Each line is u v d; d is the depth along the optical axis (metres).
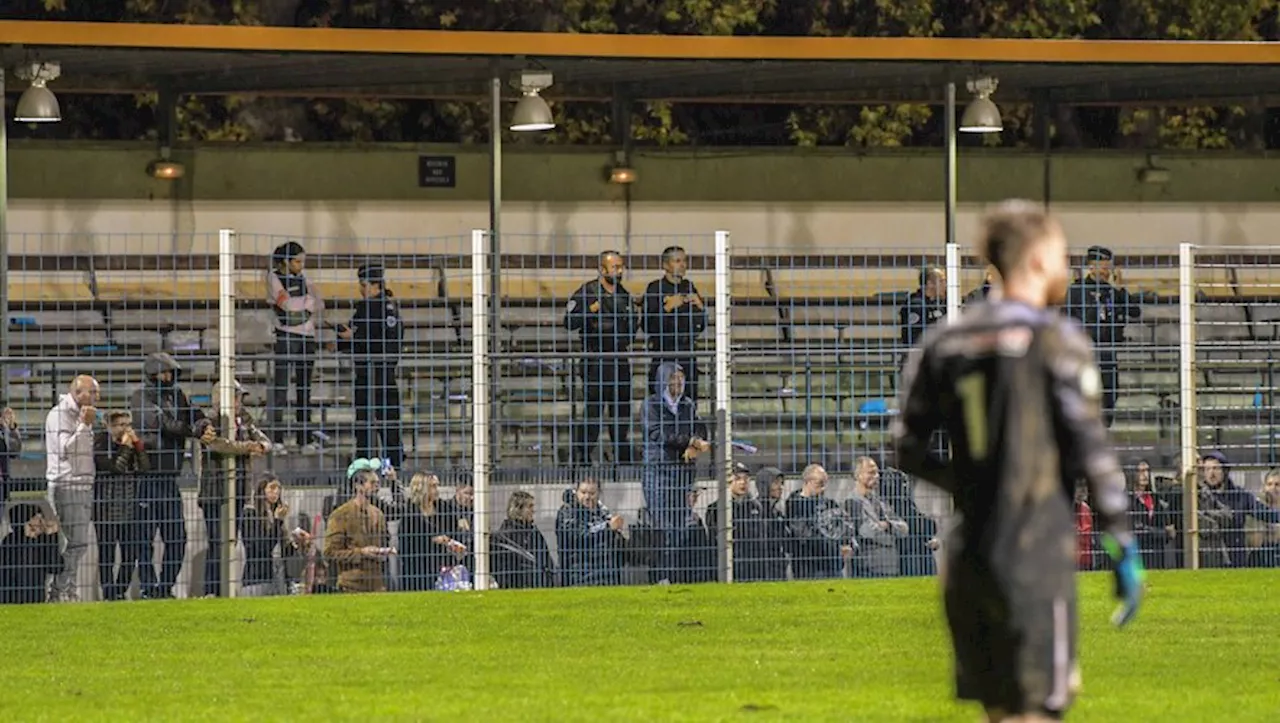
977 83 75.69
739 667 39.84
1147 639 43.69
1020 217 23.20
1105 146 112.75
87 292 74.12
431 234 83.88
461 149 84.06
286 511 53.56
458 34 69.25
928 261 79.44
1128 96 86.19
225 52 69.19
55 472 52.16
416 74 75.62
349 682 38.28
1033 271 23.20
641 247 85.25
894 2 109.75
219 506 52.97
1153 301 70.50
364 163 83.31
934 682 37.56
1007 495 22.66
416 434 56.12
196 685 38.09
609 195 85.19
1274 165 89.94
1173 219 89.25
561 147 84.62
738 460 57.72
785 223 86.56
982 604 22.73
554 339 67.19
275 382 57.75
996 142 107.50
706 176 85.88
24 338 67.25
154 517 52.66
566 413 58.75
